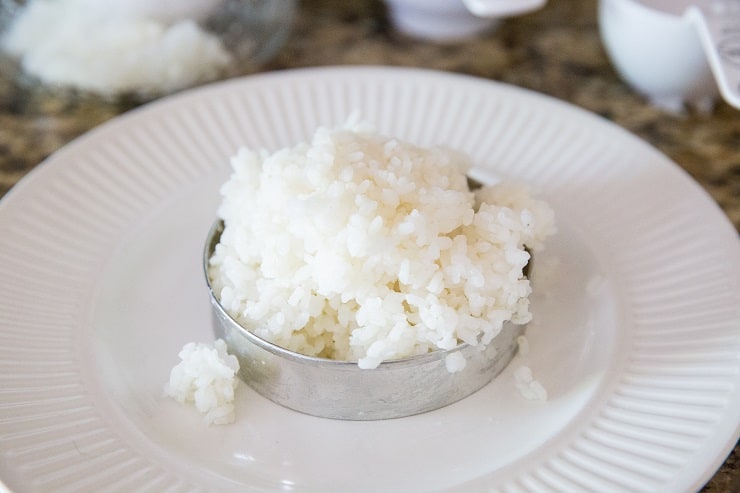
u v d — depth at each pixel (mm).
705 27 339
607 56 421
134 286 309
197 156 348
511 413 270
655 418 257
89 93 388
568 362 284
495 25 432
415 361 253
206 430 264
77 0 374
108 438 255
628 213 323
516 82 405
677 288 296
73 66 378
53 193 323
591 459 250
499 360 276
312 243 253
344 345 265
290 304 258
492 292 258
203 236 327
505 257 259
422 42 430
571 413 265
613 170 338
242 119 359
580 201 331
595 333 291
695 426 250
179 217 331
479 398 274
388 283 261
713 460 239
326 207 249
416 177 268
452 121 360
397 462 258
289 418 269
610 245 315
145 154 344
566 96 397
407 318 255
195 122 356
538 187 337
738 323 277
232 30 395
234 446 261
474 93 367
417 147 287
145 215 329
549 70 413
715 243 305
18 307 288
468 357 262
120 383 277
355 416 268
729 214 341
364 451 261
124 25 375
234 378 273
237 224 277
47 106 388
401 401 264
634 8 359
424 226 251
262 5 402
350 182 257
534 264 312
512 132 356
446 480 252
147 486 245
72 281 303
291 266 260
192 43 378
